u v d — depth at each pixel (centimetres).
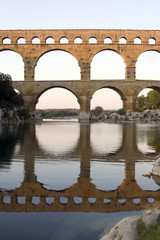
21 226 641
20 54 7881
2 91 7162
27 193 880
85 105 7869
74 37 7925
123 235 562
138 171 1211
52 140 2506
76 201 809
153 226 557
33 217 691
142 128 4606
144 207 763
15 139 2566
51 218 687
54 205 775
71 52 7906
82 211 730
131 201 813
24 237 589
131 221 623
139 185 989
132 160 1470
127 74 7950
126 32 7962
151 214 643
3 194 866
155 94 15112
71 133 3431
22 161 1421
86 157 1559
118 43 7950
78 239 580
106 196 859
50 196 852
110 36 7956
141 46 7981
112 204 787
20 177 1087
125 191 913
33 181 1027
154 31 8000
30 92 7806
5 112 6800
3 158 1505
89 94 7888
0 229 627
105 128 4612
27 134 3167
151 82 8000
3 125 5294
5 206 764
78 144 2198
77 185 980
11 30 7881
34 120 7956
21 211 729
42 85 7806
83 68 7906
